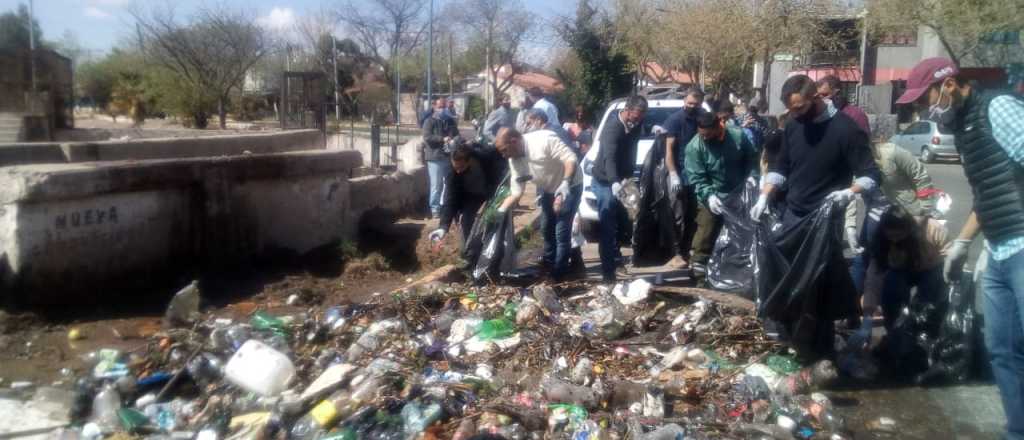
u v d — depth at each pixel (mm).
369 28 55125
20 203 6102
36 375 5371
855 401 5090
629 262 8773
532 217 11805
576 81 33219
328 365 5258
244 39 33000
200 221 7637
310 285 7574
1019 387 4098
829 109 5379
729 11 30859
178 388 5137
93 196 6641
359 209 10250
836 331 6133
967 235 5133
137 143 9172
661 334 5785
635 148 7406
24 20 22312
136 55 38688
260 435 4391
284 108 18812
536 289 6340
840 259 5203
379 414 4480
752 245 6266
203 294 7191
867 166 5195
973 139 3977
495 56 54250
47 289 6336
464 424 4359
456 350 5523
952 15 26094
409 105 55406
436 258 8727
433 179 11797
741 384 4902
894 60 37188
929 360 5445
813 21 31344
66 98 17547
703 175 6938
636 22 34125
